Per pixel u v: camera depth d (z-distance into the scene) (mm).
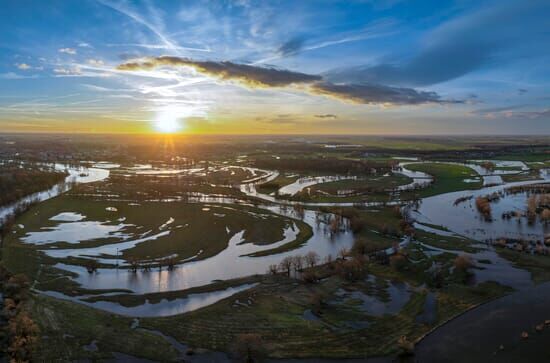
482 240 150500
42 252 137875
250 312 94000
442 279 112938
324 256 135625
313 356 78000
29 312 92062
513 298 101000
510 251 135500
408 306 97438
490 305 97688
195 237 156625
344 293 104938
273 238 157250
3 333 82188
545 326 87062
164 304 99812
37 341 80438
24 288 105750
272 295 103312
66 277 116062
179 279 116375
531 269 119625
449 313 94188
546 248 139000
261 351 77875
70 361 75062
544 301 98938
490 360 76062
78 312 93062
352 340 83062
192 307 98375
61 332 84188
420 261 126625
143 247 144375
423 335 84938
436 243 146000
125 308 97750
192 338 83438
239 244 150125
